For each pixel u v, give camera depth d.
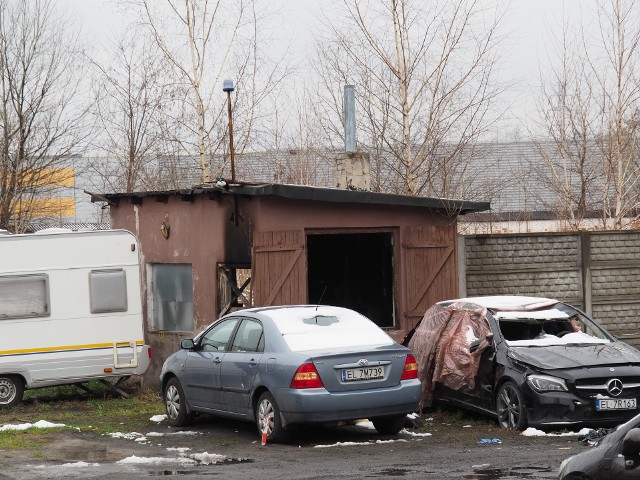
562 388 12.65
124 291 18.72
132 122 33.34
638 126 30.33
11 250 18.11
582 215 32.00
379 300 22.25
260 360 12.59
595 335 14.38
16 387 18.05
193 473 10.38
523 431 12.96
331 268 22.78
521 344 13.73
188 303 20.16
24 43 31.39
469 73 27.05
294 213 18.44
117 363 18.62
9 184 31.02
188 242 19.80
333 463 10.85
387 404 12.26
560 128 32.72
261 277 18.02
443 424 14.11
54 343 18.27
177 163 34.41
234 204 18.64
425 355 15.05
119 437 13.51
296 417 11.98
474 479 9.55
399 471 10.16
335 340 12.59
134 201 21.38
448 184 29.42
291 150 37.28
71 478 10.18
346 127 23.23
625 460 6.96
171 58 28.50
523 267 20.27
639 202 30.67
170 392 14.57
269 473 10.25
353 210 18.98
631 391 12.68
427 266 19.48
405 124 26.56
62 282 18.38
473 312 14.73
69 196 44.12
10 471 10.69
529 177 43.12
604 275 20.64
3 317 17.95
